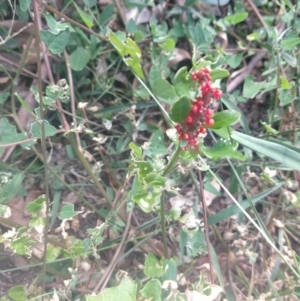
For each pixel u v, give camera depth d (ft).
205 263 1.50
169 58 1.62
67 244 1.30
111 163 1.61
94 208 1.47
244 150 1.62
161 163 1.10
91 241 1.28
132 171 1.16
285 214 1.60
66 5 1.49
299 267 1.32
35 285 1.29
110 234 1.49
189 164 1.08
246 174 1.64
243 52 1.77
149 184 1.04
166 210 1.58
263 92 1.72
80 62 1.52
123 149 1.62
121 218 1.46
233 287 1.48
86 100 1.65
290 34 1.61
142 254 1.52
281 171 1.66
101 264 1.48
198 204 1.59
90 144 1.63
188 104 0.80
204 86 0.80
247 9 1.85
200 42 1.53
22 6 1.11
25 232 1.17
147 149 1.40
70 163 1.60
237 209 1.44
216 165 1.61
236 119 0.85
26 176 1.52
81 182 1.59
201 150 0.93
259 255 1.58
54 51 1.12
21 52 1.60
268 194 1.61
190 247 1.36
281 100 1.51
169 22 1.81
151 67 1.57
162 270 1.29
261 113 1.79
